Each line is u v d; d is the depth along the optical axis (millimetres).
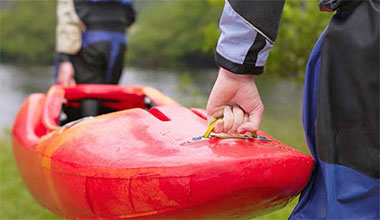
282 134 5973
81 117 3496
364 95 1236
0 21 34125
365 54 1228
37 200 2867
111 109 3492
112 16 3834
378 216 1229
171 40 32250
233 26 1340
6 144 6293
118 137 1924
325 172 1362
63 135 2291
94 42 3803
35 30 33844
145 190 1655
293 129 6418
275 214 3295
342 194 1304
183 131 1802
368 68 1224
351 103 1274
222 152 1515
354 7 1281
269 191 1492
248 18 1300
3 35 34000
